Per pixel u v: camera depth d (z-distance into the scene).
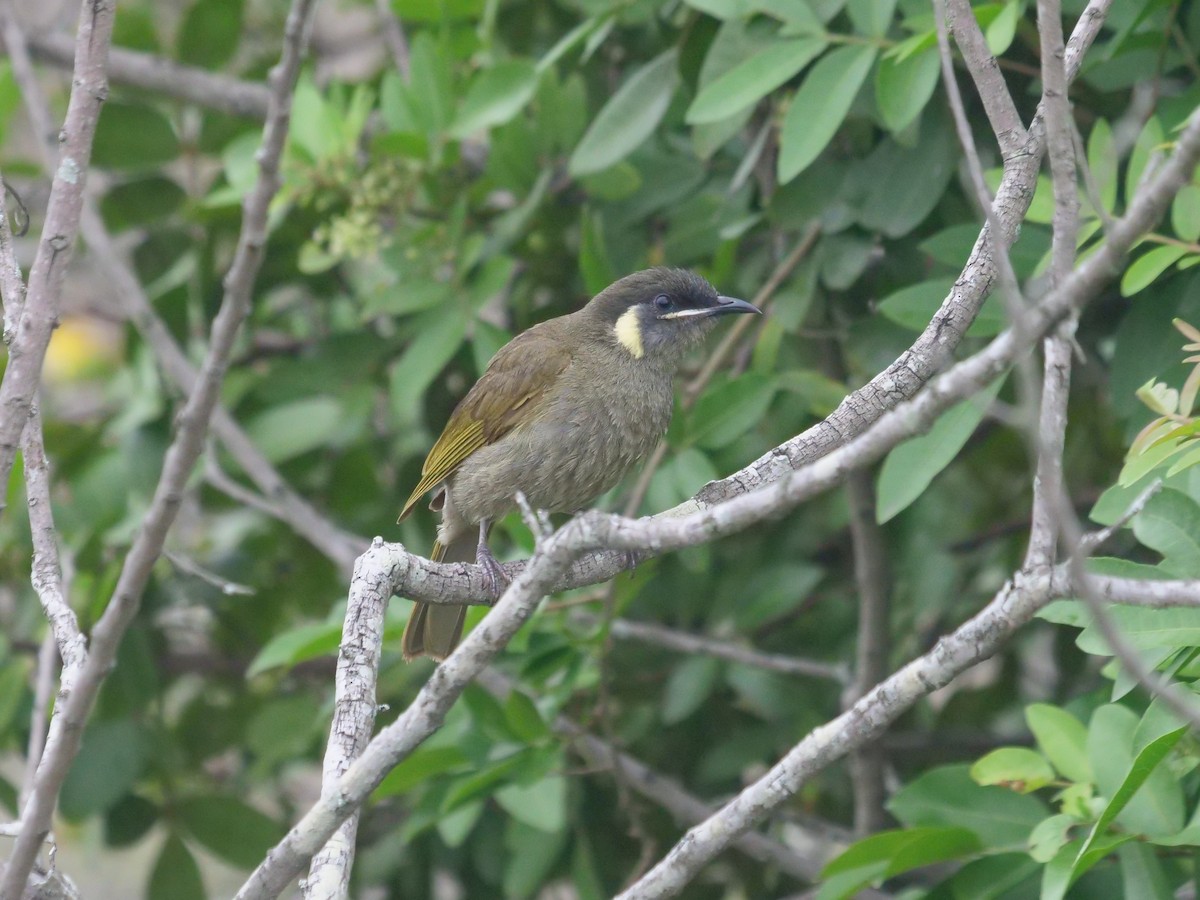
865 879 8.44
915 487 8.04
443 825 10.66
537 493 10.30
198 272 13.28
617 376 10.24
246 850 12.59
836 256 10.55
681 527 5.39
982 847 8.27
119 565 12.00
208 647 14.37
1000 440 13.43
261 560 13.72
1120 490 7.76
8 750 13.24
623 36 12.73
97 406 14.98
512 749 10.02
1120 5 9.04
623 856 12.69
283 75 6.87
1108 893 8.09
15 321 6.95
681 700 11.96
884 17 9.36
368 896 13.78
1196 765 7.46
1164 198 4.73
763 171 11.15
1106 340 11.41
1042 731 8.19
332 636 9.73
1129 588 5.46
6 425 6.61
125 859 17.11
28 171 14.20
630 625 11.80
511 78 11.44
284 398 12.82
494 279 11.48
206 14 13.56
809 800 12.91
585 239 10.90
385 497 13.71
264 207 6.74
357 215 11.69
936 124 10.05
